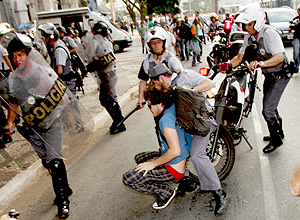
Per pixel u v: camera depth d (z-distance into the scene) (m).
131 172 2.81
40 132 2.96
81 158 4.71
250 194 3.30
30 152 4.83
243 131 4.04
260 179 3.55
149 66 3.92
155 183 2.94
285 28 13.02
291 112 5.59
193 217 3.05
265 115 4.00
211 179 2.92
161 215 3.14
